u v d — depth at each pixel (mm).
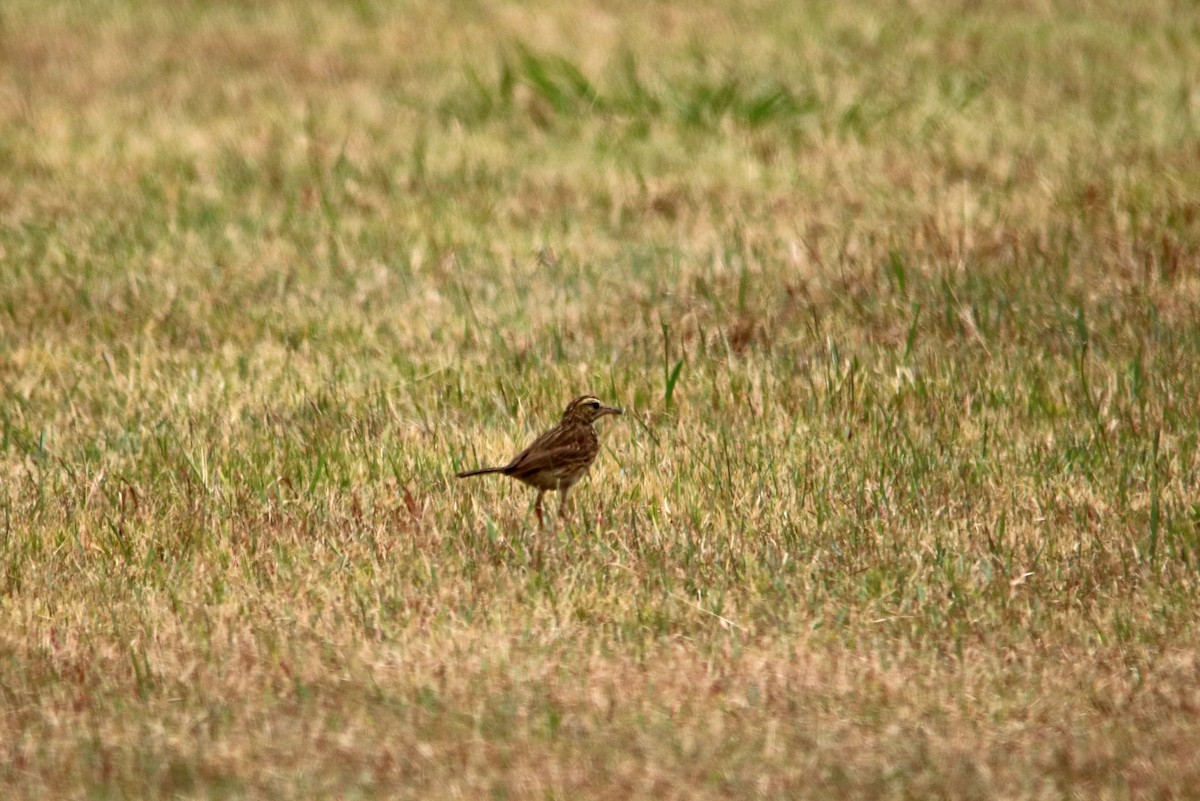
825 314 16156
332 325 16312
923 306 16125
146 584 10812
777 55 26875
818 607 10367
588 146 22766
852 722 9055
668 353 15383
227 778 8492
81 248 18797
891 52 27047
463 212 20078
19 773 8562
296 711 9180
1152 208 18688
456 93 25297
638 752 8719
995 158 21391
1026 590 10578
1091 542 11211
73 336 16219
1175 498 11828
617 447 13172
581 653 9812
